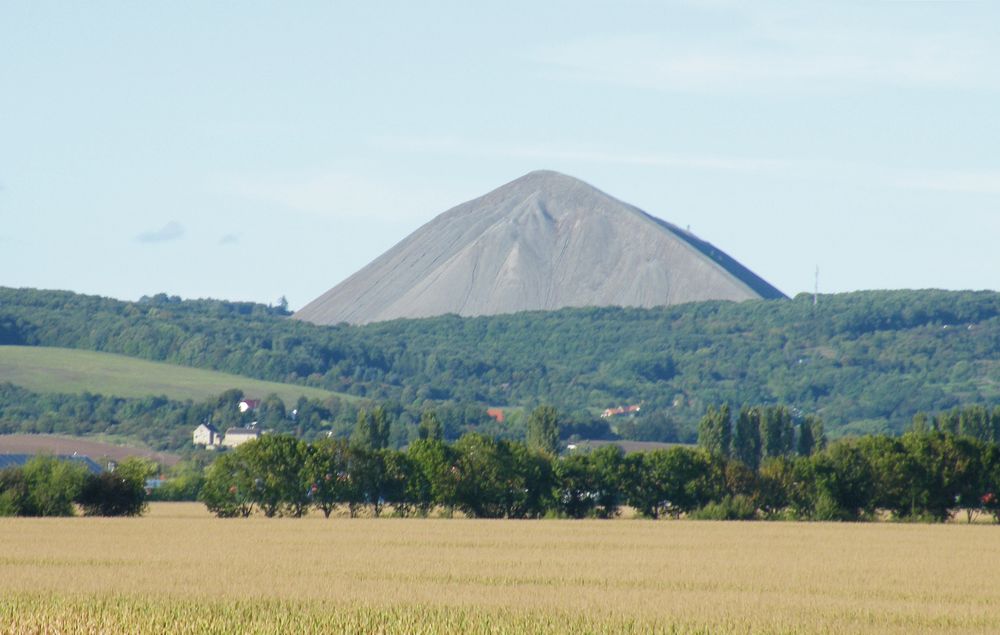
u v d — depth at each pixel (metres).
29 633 184.75
